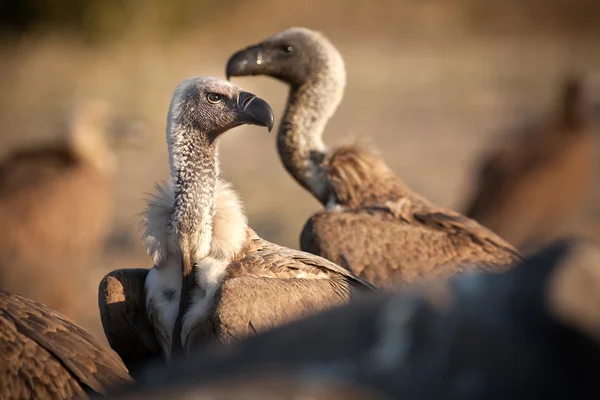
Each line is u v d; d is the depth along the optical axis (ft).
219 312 23.31
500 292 10.23
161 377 10.84
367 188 34.53
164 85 115.75
